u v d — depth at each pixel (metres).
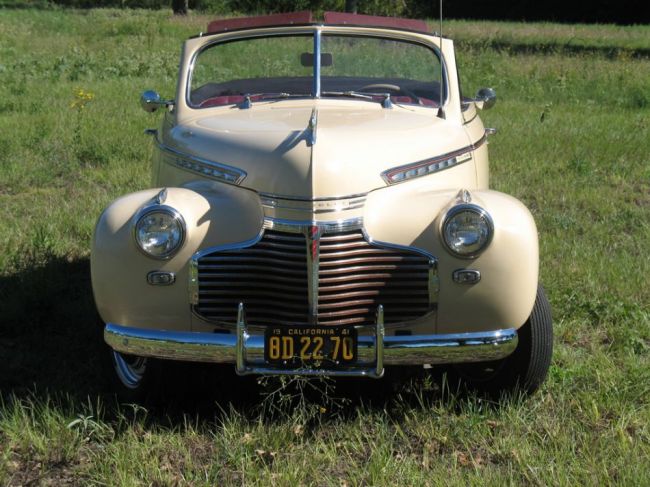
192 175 3.95
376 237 3.47
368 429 3.54
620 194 7.80
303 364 3.31
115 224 3.53
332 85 4.71
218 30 4.86
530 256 3.42
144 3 49.28
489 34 26.62
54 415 3.51
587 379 3.95
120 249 3.46
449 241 3.38
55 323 4.71
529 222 3.50
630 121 11.43
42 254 5.61
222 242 3.48
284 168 3.53
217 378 4.02
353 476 3.12
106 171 8.18
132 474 3.12
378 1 23.94
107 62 16.30
